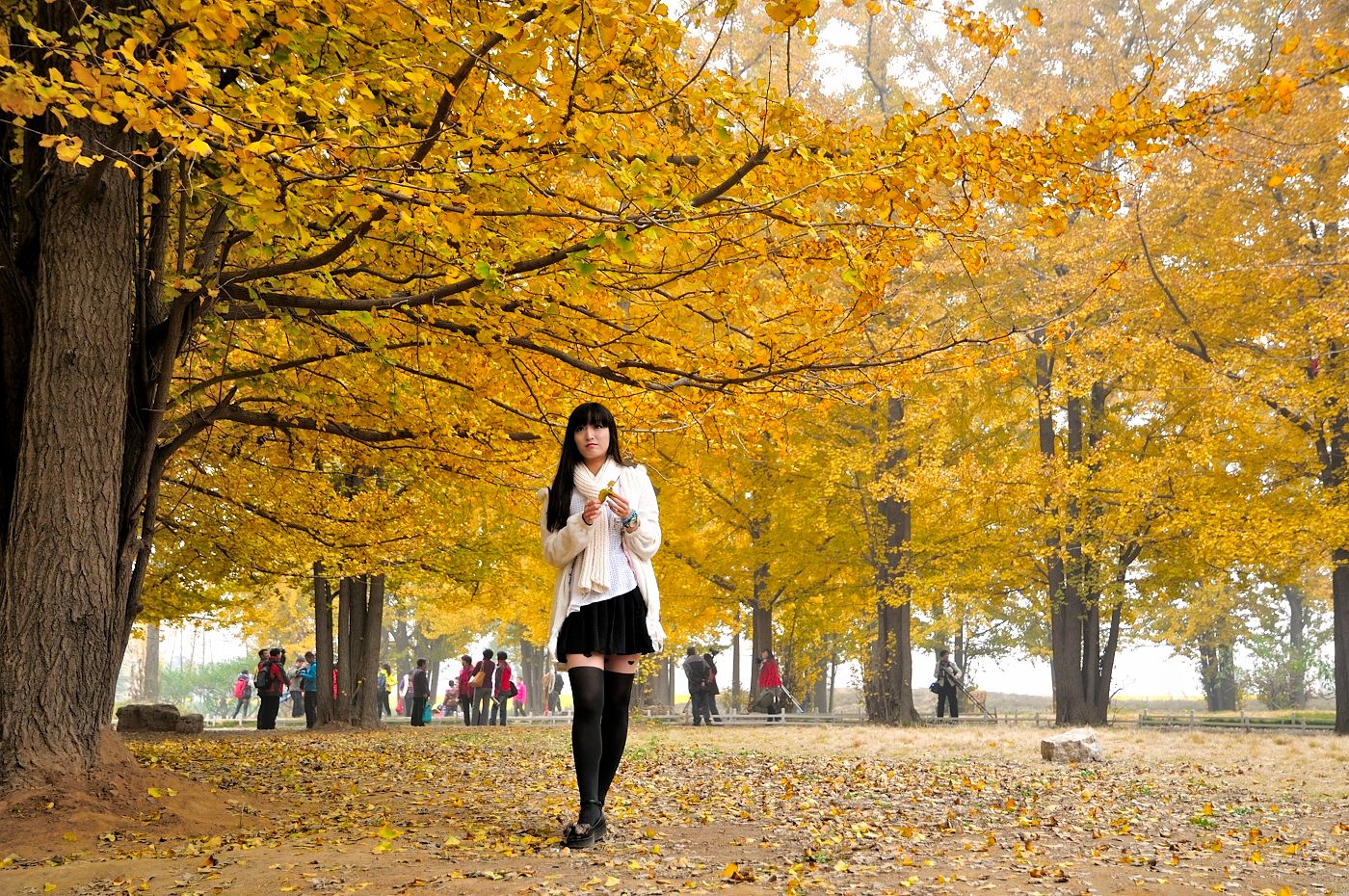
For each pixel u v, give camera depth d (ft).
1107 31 61.87
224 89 17.75
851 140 16.19
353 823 16.80
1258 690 124.47
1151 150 15.84
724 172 17.04
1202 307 56.49
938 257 54.90
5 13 17.98
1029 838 15.56
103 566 18.92
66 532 18.42
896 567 66.44
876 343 30.19
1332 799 22.35
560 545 13.67
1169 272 55.36
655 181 15.05
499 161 15.28
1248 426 56.03
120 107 12.12
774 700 72.43
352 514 41.06
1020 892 11.16
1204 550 55.83
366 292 22.81
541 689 135.85
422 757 33.88
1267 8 53.67
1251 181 52.54
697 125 16.96
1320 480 58.34
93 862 13.75
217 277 20.27
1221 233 54.65
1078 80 61.41
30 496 18.38
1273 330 52.65
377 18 14.19
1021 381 66.08
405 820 16.98
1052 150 15.69
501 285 15.46
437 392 27.20
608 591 13.48
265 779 25.58
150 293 22.34
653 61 15.07
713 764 30.53
